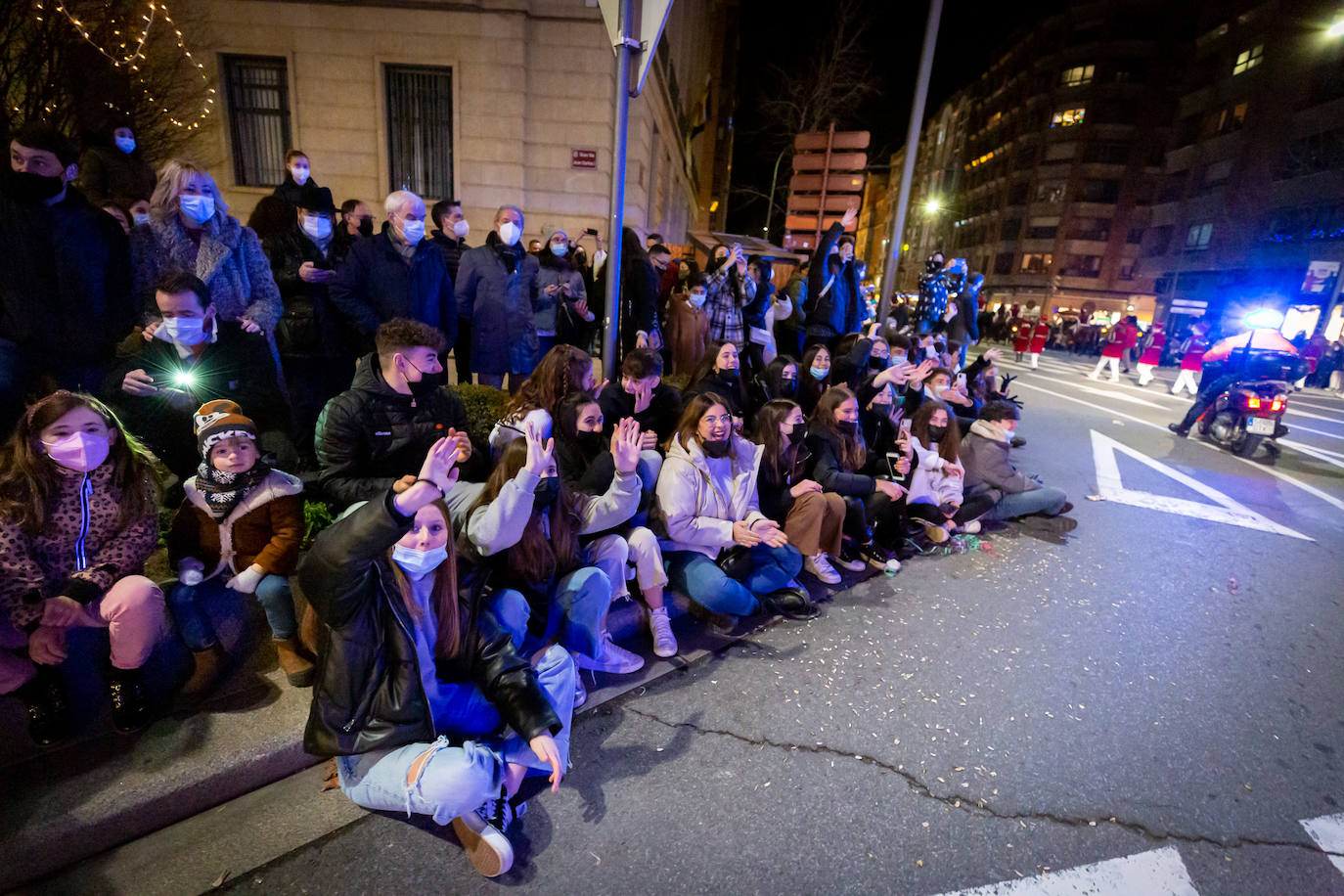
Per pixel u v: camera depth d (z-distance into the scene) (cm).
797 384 480
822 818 214
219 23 767
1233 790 237
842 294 711
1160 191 4359
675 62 1190
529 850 197
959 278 1043
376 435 263
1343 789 241
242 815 200
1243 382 785
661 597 302
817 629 333
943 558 432
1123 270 4547
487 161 809
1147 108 4297
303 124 802
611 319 361
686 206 2003
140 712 205
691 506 319
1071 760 248
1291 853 211
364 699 185
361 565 171
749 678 288
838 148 914
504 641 210
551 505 258
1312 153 2617
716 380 443
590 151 812
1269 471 711
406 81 804
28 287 255
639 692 275
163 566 265
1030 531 486
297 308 362
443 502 188
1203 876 200
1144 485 628
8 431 248
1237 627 360
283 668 238
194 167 286
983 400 743
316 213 354
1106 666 314
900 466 444
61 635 191
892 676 296
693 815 213
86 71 668
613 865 193
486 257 456
